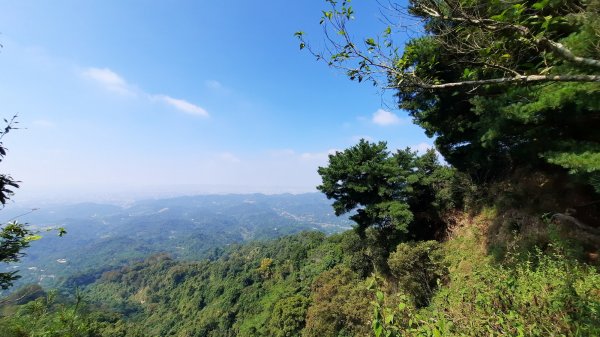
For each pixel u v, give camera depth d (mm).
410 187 16422
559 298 3121
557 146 6500
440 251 11898
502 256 8461
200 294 74125
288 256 71000
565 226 7039
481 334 2814
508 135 7945
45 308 3723
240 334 46156
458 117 10922
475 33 3070
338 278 22203
